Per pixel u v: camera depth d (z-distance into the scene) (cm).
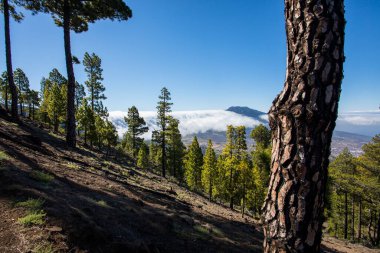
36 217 543
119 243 591
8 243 464
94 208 768
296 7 254
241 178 3238
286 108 249
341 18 248
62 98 4934
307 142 238
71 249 507
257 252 1079
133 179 1875
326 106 238
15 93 2008
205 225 1182
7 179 667
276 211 249
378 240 3681
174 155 5831
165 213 1077
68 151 1795
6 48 1959
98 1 1853
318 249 245
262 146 5838
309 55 243
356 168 3422
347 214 3916
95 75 5509
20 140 1305
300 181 238
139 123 6400
